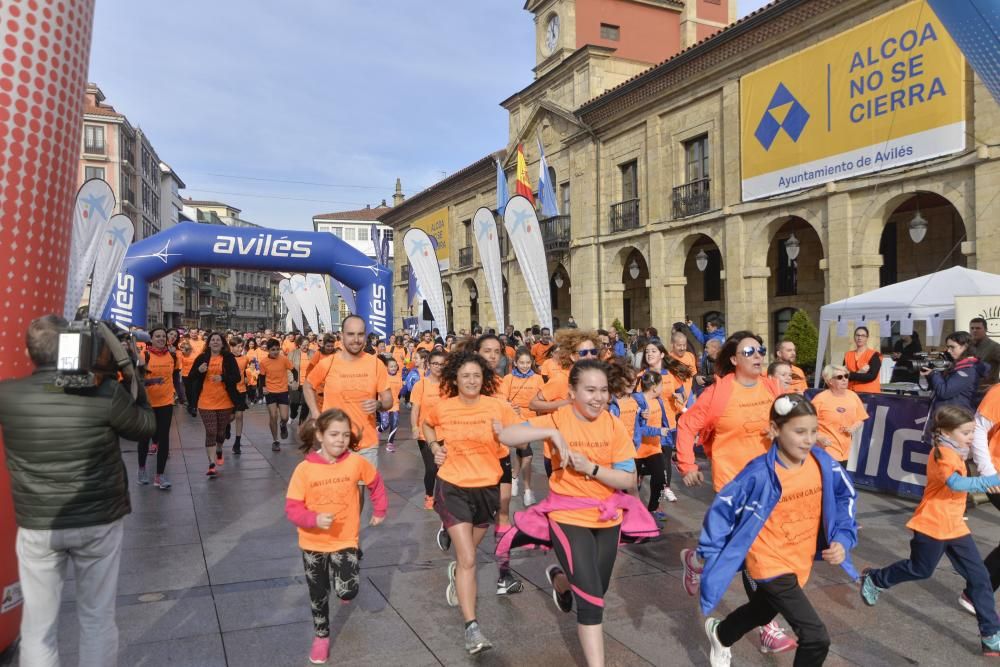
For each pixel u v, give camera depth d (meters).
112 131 50.28
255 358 19.06
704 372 10.38
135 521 6.88
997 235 11.66
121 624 4.38
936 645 4.05
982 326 7.61
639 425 6.54
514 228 12.98
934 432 4.19
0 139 4.03
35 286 4.24
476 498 4.34
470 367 4.42
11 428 3.12
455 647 4.08
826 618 4.43
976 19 5.96
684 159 19.59
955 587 4.95
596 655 3.37
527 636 4.22
